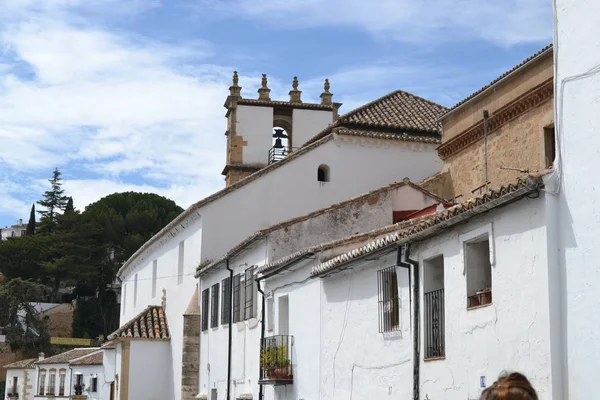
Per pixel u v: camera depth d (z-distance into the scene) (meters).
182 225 38.47
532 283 13.42
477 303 15.41
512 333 13.90
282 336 24.83
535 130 24.41
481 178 27.42
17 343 82.56
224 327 31.41
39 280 94.31
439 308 16.72
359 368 19.98
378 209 28.12
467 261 15.56
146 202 100.50
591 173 12.55
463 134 28.41
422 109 39.91
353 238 22.78
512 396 5.57
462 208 14.96
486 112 26.86
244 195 35.47
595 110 12.63
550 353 12.84
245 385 28.16
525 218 13.67
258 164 43.81
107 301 95.06
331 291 21.70
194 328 35.44
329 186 36.06
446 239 16.30
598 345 12.13
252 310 27.89
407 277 17.98
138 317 41.12
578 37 13.12
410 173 36.88
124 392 38.78
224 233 35.12
